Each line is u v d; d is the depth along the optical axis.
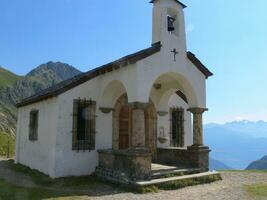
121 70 12.09
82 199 8.70
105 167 12.38
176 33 13.16
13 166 16.33
